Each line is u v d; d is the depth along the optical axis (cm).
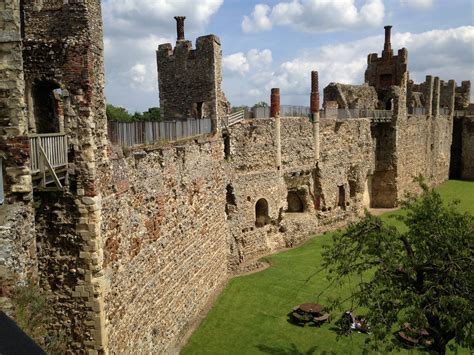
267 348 1664
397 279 1334
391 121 4128
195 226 1942
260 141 2819
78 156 1143
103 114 1220
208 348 1664
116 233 1276
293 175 3081
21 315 884
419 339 1459
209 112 2522
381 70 4944
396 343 1411
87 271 1161
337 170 3475
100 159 1192
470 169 5972
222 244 2348
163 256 1611
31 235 995
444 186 5391
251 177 2720
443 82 5888
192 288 1898
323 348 1664
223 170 2405
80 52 1129
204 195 2069
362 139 3781
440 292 1206
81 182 1146
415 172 4716
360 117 3862
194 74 2580
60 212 1159
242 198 2656
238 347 1672
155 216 1547
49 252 1173
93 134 1156
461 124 6022
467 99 6312
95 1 1268
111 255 1243
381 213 3981
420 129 4794
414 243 1396
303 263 2639
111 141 1388
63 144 1128
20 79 973
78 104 1136
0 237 886
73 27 1227
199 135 2191
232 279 2400
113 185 1263
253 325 1848
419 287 1309
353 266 1423
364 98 4331
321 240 3098
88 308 1171
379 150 4197
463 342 1208
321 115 3438
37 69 1142
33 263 999
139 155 1430
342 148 3544
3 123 976
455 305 1152
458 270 1209
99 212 1168
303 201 3266
